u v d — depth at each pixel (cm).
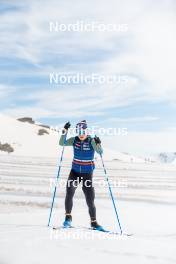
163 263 472
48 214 1113
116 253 517
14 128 8212
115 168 4366
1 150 6662
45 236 623
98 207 1437
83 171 814
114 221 1014
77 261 468
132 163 5509
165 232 796
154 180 3173
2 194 1719
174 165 5412
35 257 483
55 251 516
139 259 487
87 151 821
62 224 874
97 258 485
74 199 1717
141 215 1173
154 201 1750
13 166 3688
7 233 648
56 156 6944
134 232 791
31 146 7400
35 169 3541
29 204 1384
